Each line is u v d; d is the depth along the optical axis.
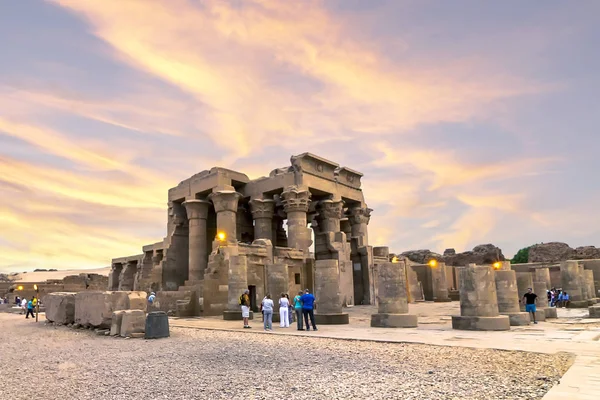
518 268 45.91
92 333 17.94
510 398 6.35
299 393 7.05
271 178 37.94
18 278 101.31
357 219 42.53
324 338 14.03
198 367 9.57
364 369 8.82
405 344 12.12
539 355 9.73
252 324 20.25
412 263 44.19
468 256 61.03
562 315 21.75
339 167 40.84
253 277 27.95
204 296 26.11
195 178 39.75
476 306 15.54
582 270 29.28
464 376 7.89
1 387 8.34
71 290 53.91
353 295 33.56
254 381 8.01
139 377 8.74
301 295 17.08
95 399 7.16
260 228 37.78
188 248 41.06
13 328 21.66
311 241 35.19
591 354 9.69
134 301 17.92
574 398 5.93
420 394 6.74
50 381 8.74
